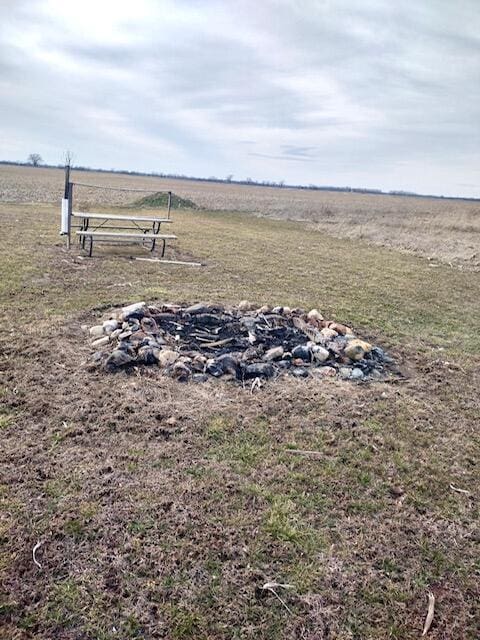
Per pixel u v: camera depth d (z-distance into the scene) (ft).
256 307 17.65
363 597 5.79
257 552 6.27
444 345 16.71
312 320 15.96
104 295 18.57
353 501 7.54
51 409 9.47
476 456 9.31
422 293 25.54
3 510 6.63
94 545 6.17
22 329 13.70
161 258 29.04
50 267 22.98
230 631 5.21
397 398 11.55
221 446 8.73
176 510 6.93
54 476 7.47
